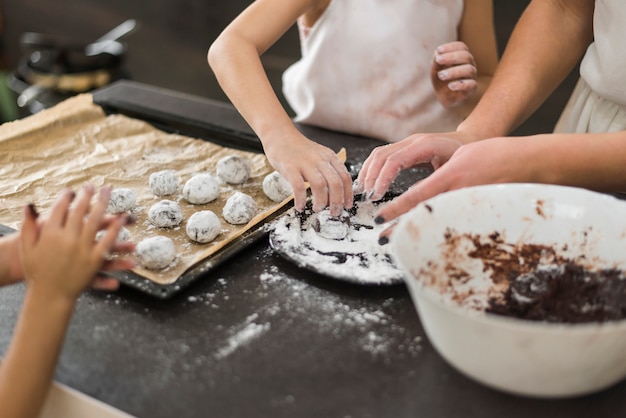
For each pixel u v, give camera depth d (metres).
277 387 0.71
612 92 1.14
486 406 0.69
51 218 0.69
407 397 0.70
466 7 1.43
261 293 0.85
